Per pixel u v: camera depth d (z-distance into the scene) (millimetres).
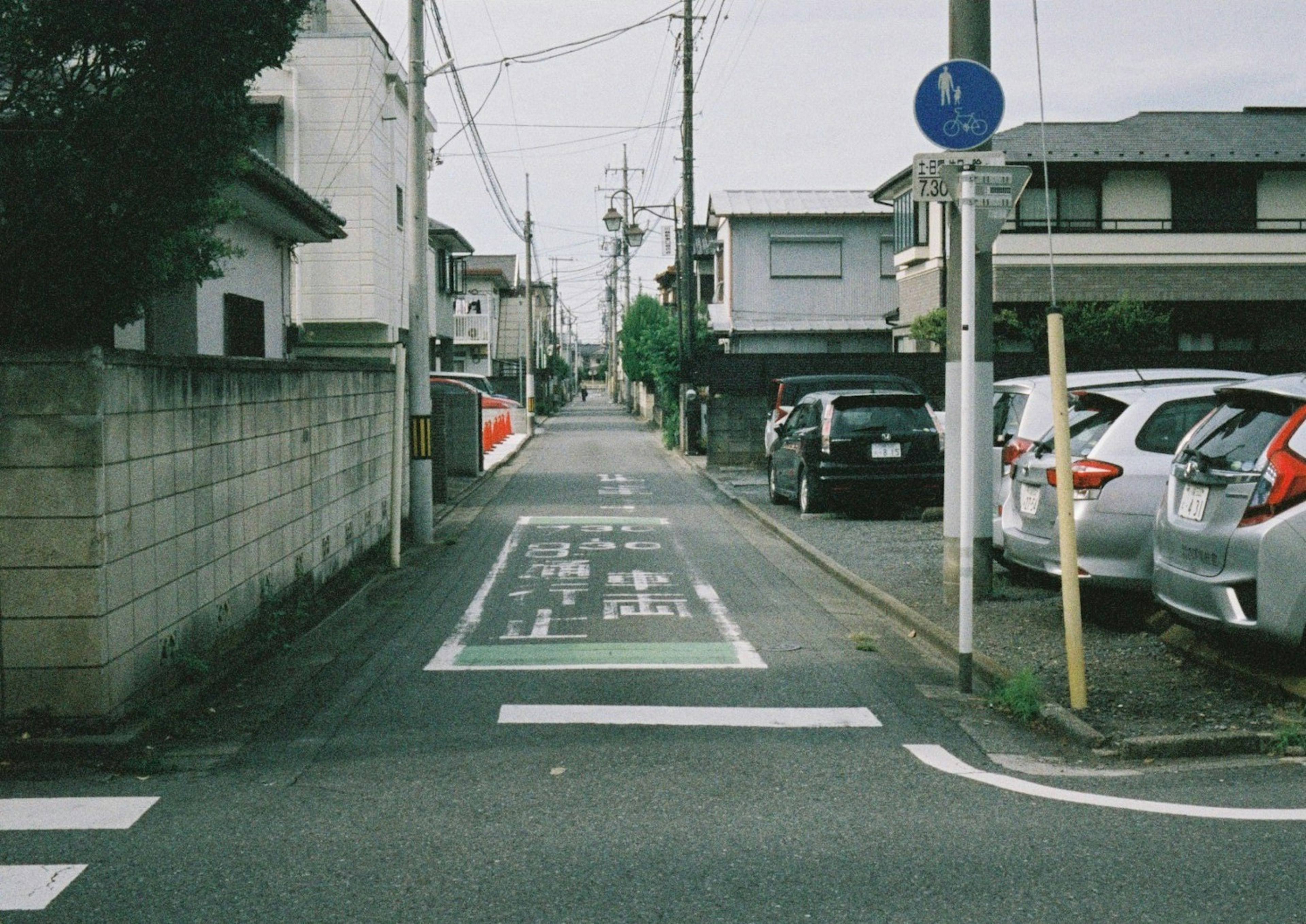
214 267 9117
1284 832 4086
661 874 3727
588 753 5234
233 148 6336
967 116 6688
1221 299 25406
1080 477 7555
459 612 9086
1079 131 26938
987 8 8312
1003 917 3371
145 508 5852
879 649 7617
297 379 8953
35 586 5277
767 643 7797
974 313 6758
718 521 15250
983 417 8602
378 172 21281
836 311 36625
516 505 17375
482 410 24297
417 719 5926
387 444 12773
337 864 3834
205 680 6406
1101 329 23594
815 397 15547
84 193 5867
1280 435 5715
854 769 4996
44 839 4105
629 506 17156
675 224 29844
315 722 5883
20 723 5285
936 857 3867
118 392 5512
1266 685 5992
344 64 20734
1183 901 3475
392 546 11422
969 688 6398
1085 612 8320
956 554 8688
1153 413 7668
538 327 66000
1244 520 5727
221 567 7098
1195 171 25578
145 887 3637
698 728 5699
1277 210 25828
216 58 5797
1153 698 6047
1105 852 3898
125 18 5547
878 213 36156
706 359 23156
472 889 3609
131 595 5672
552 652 7523
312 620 8703
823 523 14422
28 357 5219
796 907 3451
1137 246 25250
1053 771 5020
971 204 6371
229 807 4480
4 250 6000
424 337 13336
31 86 5777
